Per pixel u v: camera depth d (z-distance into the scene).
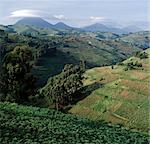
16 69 115.88
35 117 95.00
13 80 117.06
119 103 130.12
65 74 149.62
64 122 96.44
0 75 119.94
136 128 112.88
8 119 85.69
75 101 143.12
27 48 121.19
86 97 142.75
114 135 92.25
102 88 147.12
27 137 74.50
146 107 123.81
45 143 72.75
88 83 158.62
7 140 70.44
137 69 163.88
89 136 85.50
